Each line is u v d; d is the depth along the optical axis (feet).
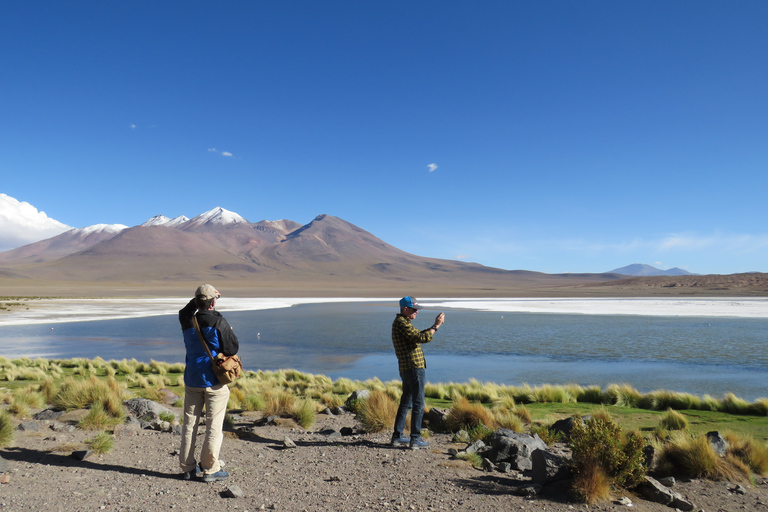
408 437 23.98
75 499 14.16
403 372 22.43
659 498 15.57
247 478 17.06
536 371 72.90
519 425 27.53
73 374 56.80
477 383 52.60
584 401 45.34
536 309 235.40
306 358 86.79
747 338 115.34
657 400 42.27
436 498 15.11
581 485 15.37
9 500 13.85
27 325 142.00
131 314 182.60
